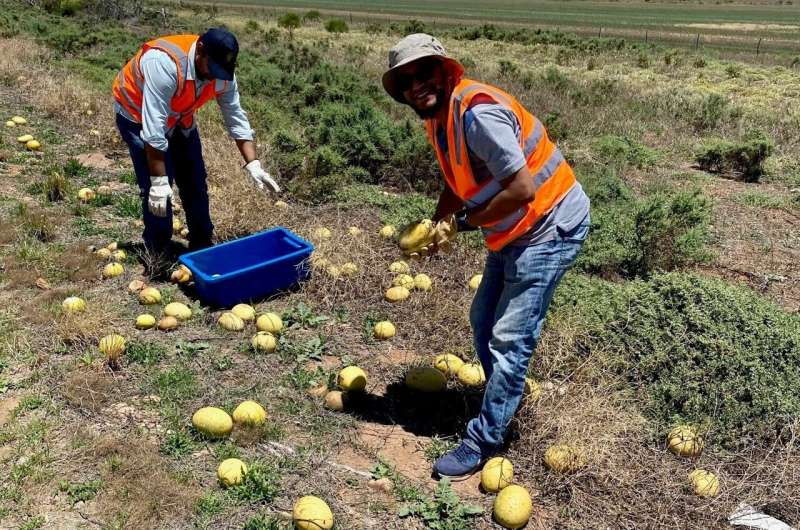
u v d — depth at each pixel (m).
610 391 4.44
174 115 5.29
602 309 5.10
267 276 5.50
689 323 4.71
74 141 9.72
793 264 7.22
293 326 5.21
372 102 13.68
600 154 11.37
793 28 56.44
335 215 7.38
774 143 12.04
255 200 7.09
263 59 20.44
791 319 4.84
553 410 4.03
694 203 7.43
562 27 53.44
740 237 8.05
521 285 3.44
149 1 52.75
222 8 58.94
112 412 4.04
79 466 3.56
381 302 5.65
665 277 5.15
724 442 4.12
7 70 13.45
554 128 12.30
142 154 5.51
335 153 8.75
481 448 3.69
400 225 7.02
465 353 4.95
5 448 3.68
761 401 4.17
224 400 4.23
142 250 6.20
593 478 3.70
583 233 3.46
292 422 4.12
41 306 5.05
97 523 3.22
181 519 3.29
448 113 3.12
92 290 5.47
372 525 3.36
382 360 4.89
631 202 8.48
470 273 6.23
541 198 3.29
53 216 6.82
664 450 4.04
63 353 4.59
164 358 4.64
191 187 5.98
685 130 14.31
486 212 3.21
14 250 5.98
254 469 3.55
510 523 3.36
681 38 45.84
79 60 16.36
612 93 18.34
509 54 30.61
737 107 16.31
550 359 4.65
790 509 3.61
